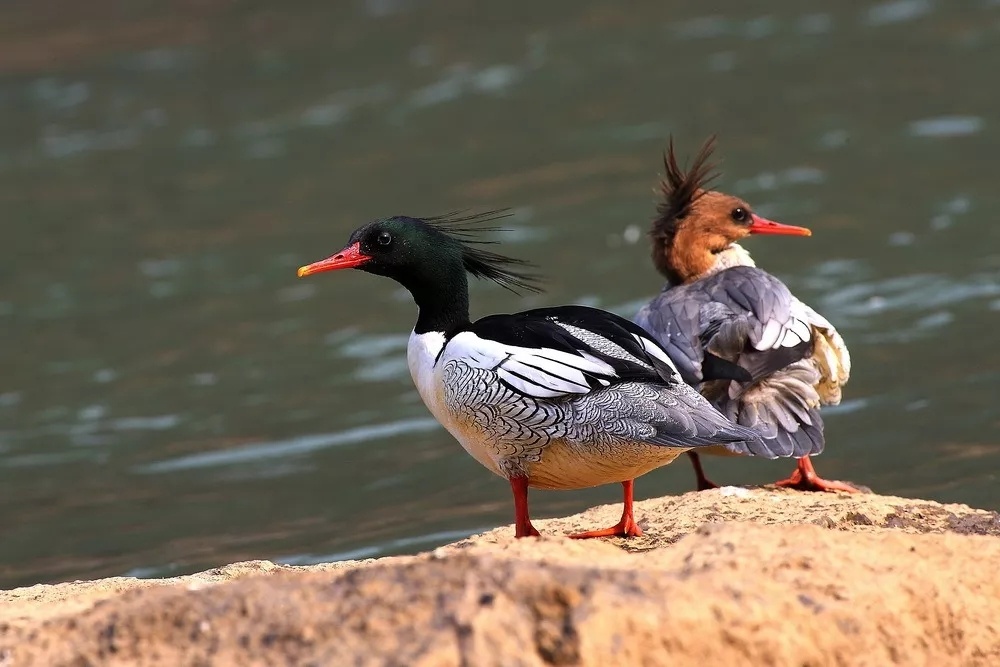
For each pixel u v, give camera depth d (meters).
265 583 6.02
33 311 18.34
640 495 11.67
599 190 20.66
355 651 5.48
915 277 16.45
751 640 5.73
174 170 23.73
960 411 12.55
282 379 15.63
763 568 6.23
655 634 5.56
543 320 8.03
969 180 19.45
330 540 11.05
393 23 30.56
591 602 5.54
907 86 23.56
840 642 5.97
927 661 6.19
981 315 15.10
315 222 20.66
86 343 17.16
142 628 5.84
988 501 10.46
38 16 31.97
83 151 25.03
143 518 12.05
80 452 13.96
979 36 25.81
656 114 23.64
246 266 19.42
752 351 9.52
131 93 27.64
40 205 22.52
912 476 11.18
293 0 32.44
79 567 10.99
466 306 8.57
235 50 29.61
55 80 28.50
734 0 29.72
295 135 24.92
